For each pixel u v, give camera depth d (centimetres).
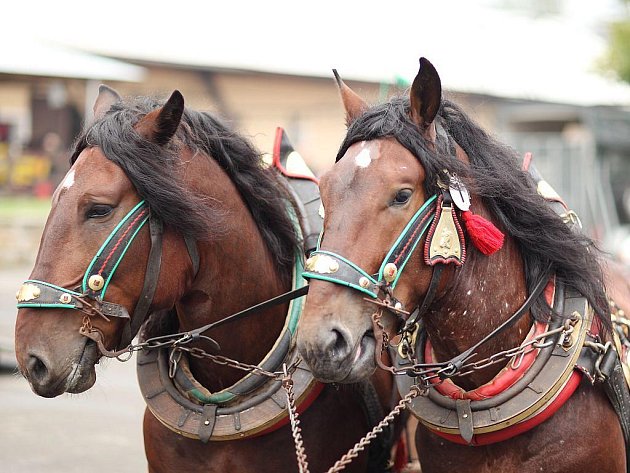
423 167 272
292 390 317
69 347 284
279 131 375
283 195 353
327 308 260
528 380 290
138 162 295
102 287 288
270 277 337
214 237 310
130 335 299
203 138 328
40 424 678
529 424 290
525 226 302
